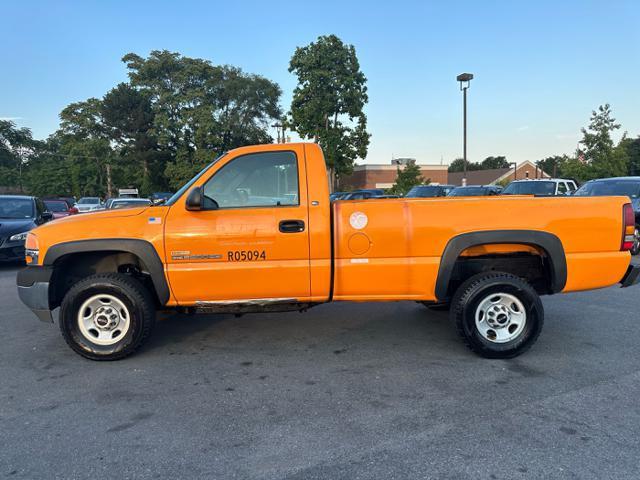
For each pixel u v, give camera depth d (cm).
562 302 653
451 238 423
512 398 351
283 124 3612
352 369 413
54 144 6581
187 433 306
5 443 296
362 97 3556
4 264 1072
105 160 5581
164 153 5341
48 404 350
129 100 5459
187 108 5306
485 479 253
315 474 260
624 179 1183
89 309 436
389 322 559
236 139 5475
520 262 461
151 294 461
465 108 2473
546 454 276
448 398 353
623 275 441
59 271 446
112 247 417
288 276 423
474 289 423
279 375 402
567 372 400
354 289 431
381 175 6131
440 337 501
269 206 425
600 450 280
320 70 3406
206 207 423
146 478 258
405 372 405
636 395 354
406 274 427
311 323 557
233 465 270
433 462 269
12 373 411
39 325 560
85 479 258
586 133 3084
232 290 425
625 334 504
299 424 316
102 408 343
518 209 426
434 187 2166
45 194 5484
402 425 313
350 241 425
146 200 1745
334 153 3462
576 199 432
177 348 473
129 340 433
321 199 423
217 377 399
